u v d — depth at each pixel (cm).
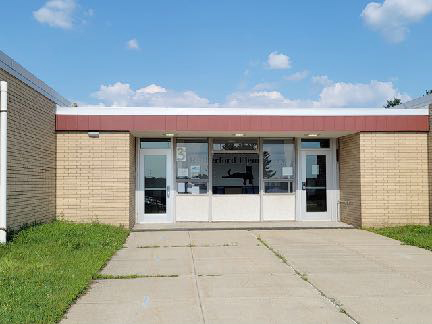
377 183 1281
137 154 1388
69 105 1388
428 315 534
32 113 1049
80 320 518
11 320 484
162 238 1117
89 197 1225
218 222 1405
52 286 622
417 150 1289
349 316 532
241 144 1429
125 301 589
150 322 512
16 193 957
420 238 1069
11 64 930
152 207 1392
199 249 968
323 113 1269
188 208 1405
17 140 962
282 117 1260
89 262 781
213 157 1420
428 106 1289
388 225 1280
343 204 1405
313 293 628
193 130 1241
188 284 675
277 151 1440
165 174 1399
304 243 1042
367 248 980
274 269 775
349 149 1362
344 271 761
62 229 1052
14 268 711
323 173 1448
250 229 1270
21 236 930
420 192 1287
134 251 945
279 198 1433
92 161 1227
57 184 1222
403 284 677
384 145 1284
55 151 1219
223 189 1419
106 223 1223
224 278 711
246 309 557
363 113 1275
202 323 509
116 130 1225
